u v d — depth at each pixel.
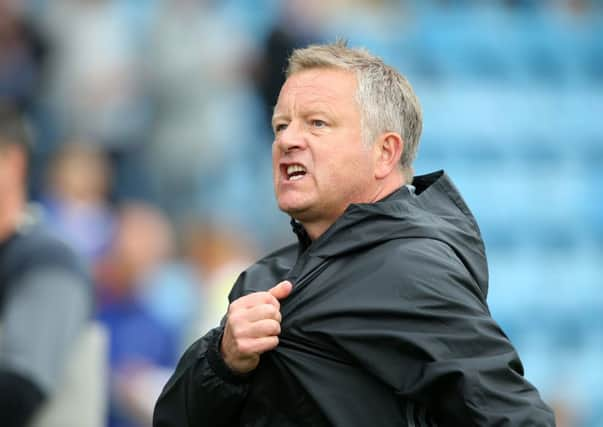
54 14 36.00
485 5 44.03
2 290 14.34
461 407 8.96
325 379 9.35
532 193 38.56
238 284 10.65
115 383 22.59
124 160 34.22
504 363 9.08
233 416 9.91
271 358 9.55
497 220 37.53
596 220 38.62
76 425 14.44
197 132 34.62
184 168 34.34
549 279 36.44
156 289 25.88
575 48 43.38
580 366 34.66
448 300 9.26
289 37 34.62
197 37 35.47
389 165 10.20
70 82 35.03
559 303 36.09
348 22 40.91
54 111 34.75
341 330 9.34
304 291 9.59
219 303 25.16
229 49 36.16
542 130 40.38
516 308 35.59
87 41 35.56
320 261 9.68
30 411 13.81
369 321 9.33
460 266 9.59
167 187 34.22
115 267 23.58
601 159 40.59
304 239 10.41
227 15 39.06
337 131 9.98
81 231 28.67
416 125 10.40
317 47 10.37
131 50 35.62
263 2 39.66
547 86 41.81
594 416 33.16
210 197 34.34
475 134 39.38
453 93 40.22
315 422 9.43
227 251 26.50
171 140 34.47
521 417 8.89
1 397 13.68
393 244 9.63
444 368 8.97
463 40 42.09
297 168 10.00
